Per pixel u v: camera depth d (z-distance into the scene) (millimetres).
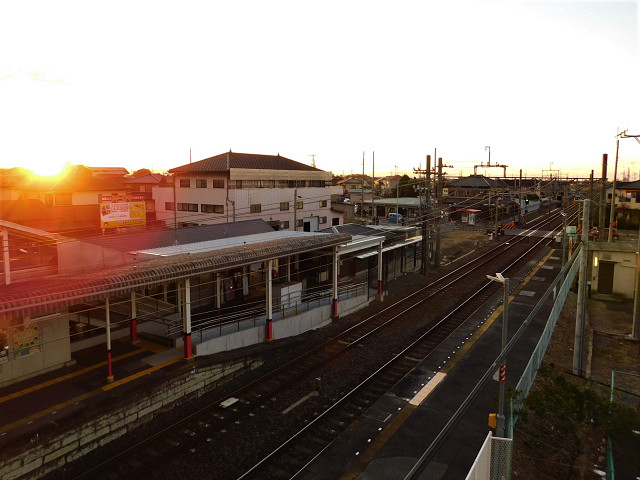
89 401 12938
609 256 27078
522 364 17484
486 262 38250
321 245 21719
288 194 42656
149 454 12102
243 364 17281
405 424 13406
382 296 27406
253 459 11922
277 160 45438
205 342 16797
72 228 30766
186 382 15094
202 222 40500
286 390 15719
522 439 12102
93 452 12312
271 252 18953
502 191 76938
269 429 13312
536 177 64812
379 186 104562
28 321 14133
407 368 17406
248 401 14984
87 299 13109
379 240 27125
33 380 14219
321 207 47062
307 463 11641
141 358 16094
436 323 22547
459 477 10977
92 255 19641
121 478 11094
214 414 14164
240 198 38375
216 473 11391
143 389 13727
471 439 12547
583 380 16281
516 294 28172
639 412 13547
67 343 15242
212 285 22375
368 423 13523
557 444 11984
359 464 11586
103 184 38281
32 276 18250
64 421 11867
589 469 11125
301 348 19516
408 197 76938
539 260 39125
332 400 15047
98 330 17547
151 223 44406
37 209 31891
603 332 21531
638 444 10914
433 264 38031
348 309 24672
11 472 10688
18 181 38344
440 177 34562
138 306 19125
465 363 17641
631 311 24672
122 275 14234
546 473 10914
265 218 40562
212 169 39062
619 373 15430
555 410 11234
